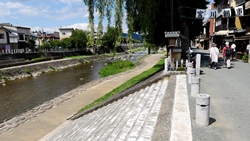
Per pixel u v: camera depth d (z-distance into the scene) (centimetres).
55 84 2202
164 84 815
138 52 6347
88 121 716
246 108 529
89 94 1210
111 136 419
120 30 1052
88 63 4541
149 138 359
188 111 463
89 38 1073
